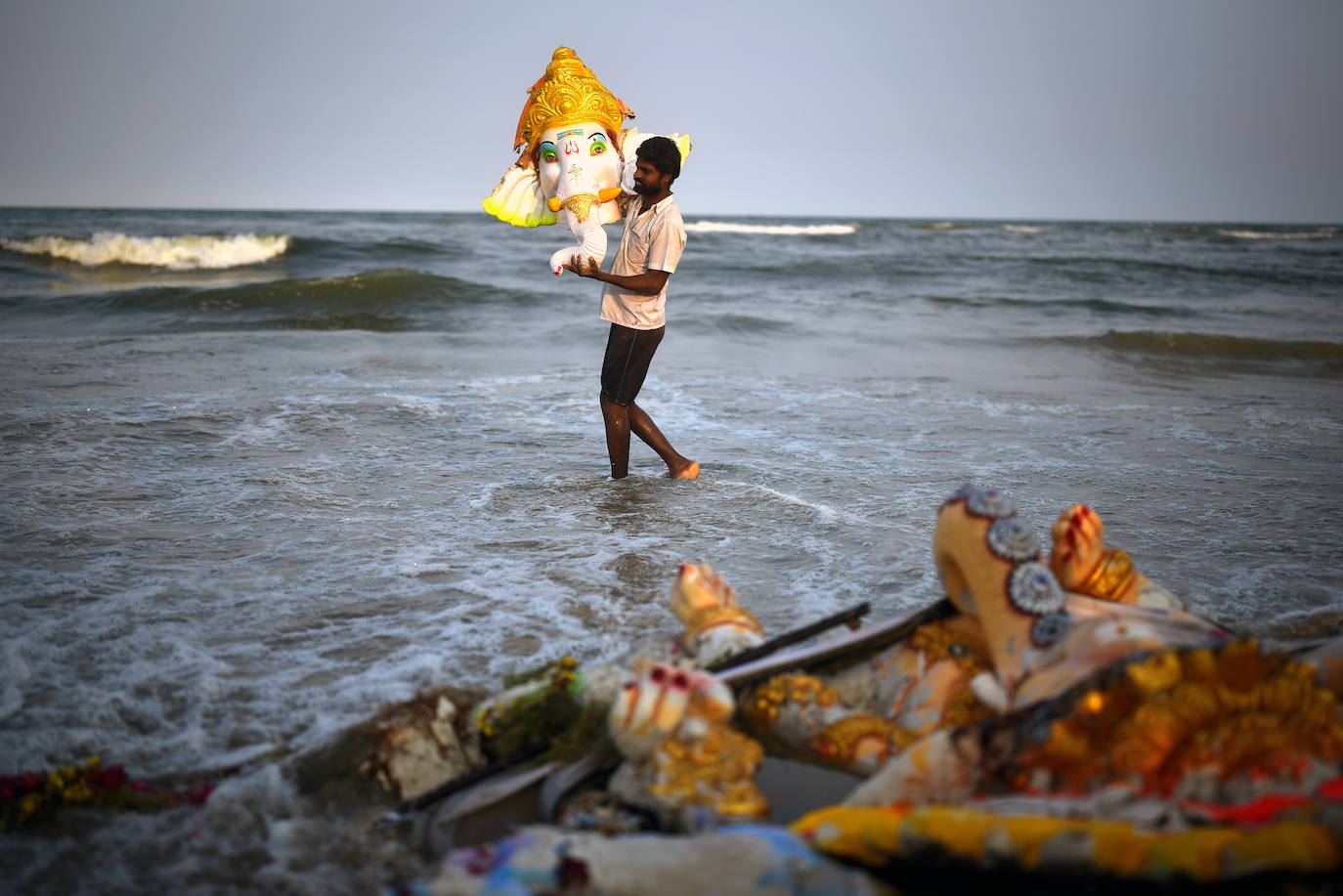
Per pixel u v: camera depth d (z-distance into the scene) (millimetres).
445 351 13062
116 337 13789
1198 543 5332
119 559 4719
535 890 1772
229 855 2434
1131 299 26047
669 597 4367
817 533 5395
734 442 7859
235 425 7879
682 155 5992
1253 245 63969
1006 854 1804
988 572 2410
